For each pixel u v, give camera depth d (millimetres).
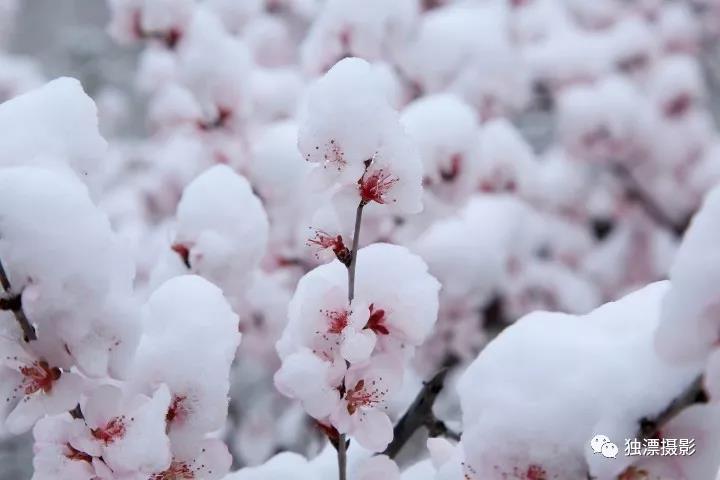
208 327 882
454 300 1459
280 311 1240
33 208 836
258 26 1922
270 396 2088
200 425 876
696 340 797
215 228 1035
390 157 876
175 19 1314
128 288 859
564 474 831
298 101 1688
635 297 864
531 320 858
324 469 958
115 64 3471
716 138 2594
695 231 799
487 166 1642
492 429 835
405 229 1157
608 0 2713
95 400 858
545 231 2162
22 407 858
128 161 2596
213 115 1311
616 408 825
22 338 850
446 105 1181
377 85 875
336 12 1205
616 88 2271
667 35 2664
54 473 863
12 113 898
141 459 850
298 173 1186
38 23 4309
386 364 885
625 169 2482
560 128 2312
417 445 1271
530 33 2328
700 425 829
